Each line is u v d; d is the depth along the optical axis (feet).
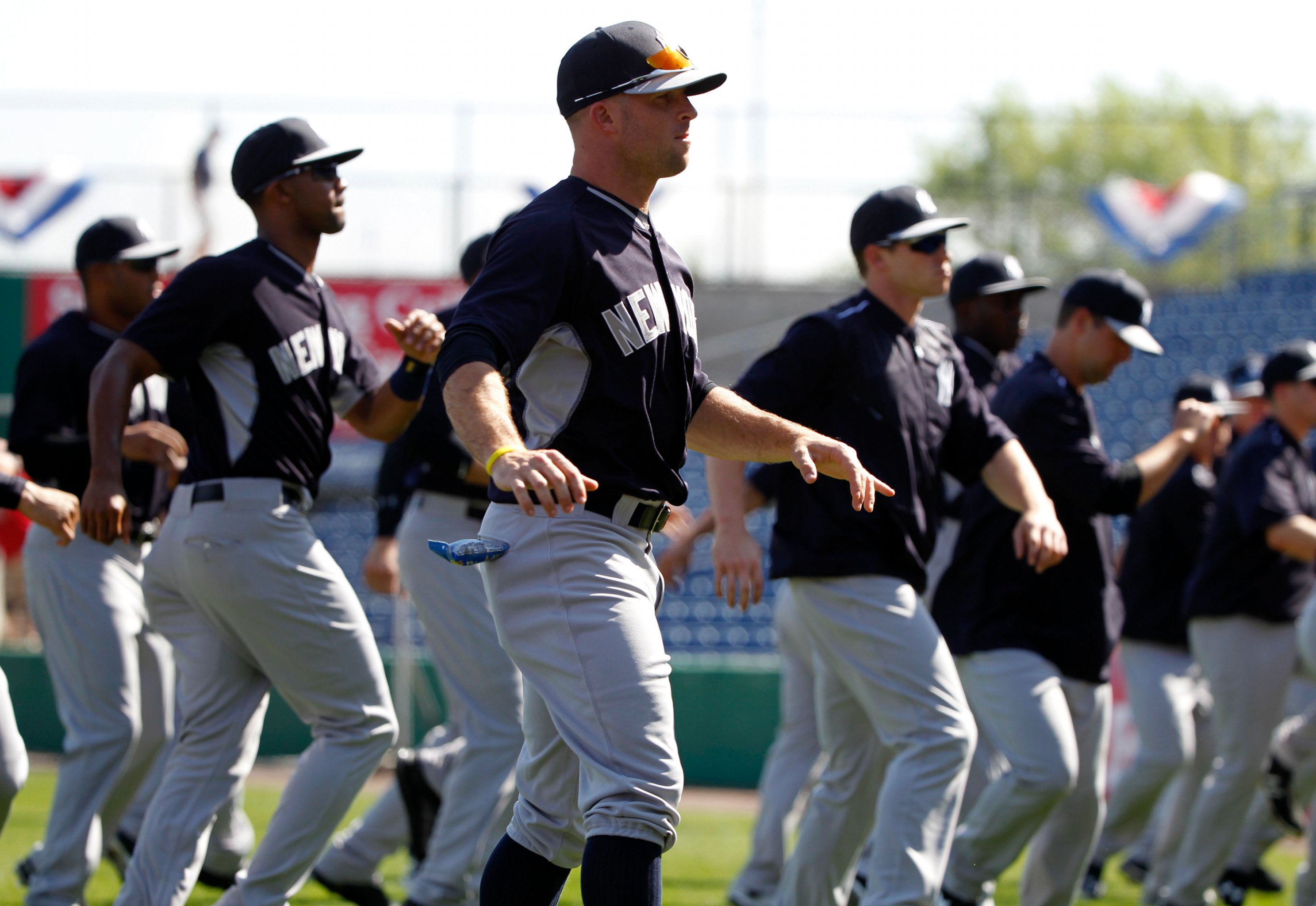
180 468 52.54
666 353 36.58
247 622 45.03
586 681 34.53
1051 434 55.31
